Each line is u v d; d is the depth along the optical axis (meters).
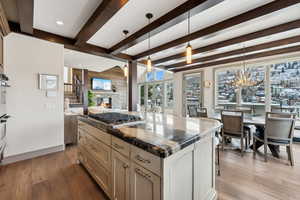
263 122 2.87
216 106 5.58
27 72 2.78
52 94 3.09
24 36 2.75
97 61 5.20
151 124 1.87
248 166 2.55
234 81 3.99
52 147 3.12
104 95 9.08
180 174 1.20
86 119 2.21
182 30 3.03
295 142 3.79
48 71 3.04
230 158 2.88
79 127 2.53
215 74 5.57
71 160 2.77
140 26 2.83
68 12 2.37
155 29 2.62
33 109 2.87
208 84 5.73
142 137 1.28
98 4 2.17
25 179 2.13
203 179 1.53
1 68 2.34
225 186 1.99
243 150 3.13
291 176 2.23
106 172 1.69
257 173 2.32
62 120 3.26
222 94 5.48
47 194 1.81
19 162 2.66
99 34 3.18
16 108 2.67
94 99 8.62
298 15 2.45
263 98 4.55
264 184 2.03
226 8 2.28
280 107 3.85
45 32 2.99
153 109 8.59
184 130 1.55
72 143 3.67
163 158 1.01
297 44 3.56
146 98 9.20
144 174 1.17
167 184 1.05
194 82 6.29
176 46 3.49
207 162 1.61
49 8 2.25
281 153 3.12
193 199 1.37
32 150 2.88
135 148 1.25
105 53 3.99
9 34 2.59
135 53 4.53
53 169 2.42
